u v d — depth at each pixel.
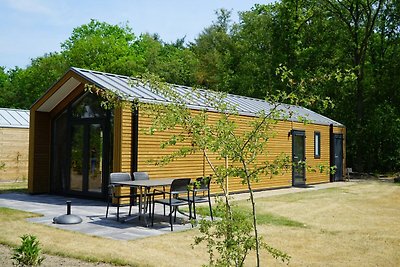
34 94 42.75
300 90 4.43
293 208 11.12
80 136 13.05
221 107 4.43
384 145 27.02
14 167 19.11
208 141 4.04
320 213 10.35
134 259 5.86
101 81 11.77
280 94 4.20
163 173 11.79
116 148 10.98
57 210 10.27
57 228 8.04
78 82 12.48
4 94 44.81
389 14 27.97
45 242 6.82
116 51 38.75
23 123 19.73
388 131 26.19
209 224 3.98
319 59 30.73
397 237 7.62
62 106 13.65
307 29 31.78
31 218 9.08
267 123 4.11
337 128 20.98
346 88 27.44
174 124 4.44
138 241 7.07
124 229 8.10
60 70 39.91
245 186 14.84
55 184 13.84
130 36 45.16
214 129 4.12
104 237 7.35
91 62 38.19
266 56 33.16
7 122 19.09
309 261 6.02
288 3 31.45
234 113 4.65
